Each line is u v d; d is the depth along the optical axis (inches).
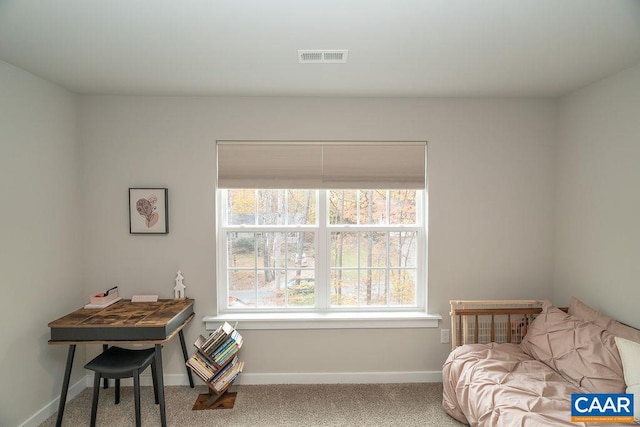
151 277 121.0
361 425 98.9
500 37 76.8
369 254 127.7
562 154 120.0
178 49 82.7
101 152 118.9
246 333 121.7
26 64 91.9
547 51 84.0
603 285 102.6
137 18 68.4
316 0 62.0
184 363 121.1
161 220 119.5
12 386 92.4
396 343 123.0
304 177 122.3
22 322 95.6
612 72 97.3
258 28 72.4
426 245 124.3
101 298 111.8
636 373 75.9
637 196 91.7
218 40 77.9
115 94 117.6
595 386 81.1
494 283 123.8
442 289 123.7
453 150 122.3
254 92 115.5
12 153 92.6
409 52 84.4
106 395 114.9
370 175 122.7
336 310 127.5
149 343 96.6
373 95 118.8
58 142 108.7
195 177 120.4
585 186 109.4
